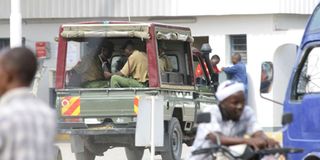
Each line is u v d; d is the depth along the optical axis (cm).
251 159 1584
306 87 2375
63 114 3547
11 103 1127
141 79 3547
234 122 1647
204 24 5228
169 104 3556
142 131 2994
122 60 3675
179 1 5203
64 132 3528
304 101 2352
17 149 1100
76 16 5312
